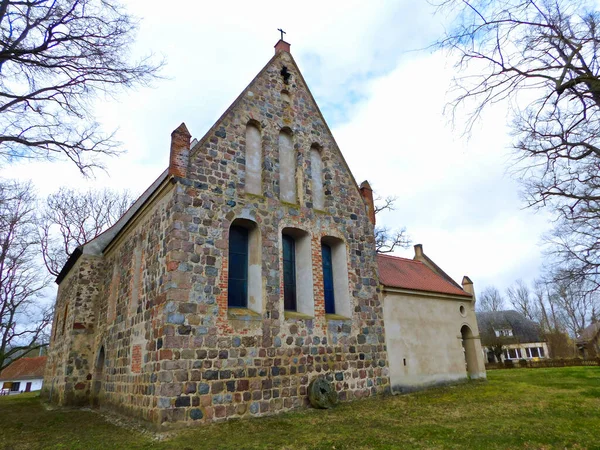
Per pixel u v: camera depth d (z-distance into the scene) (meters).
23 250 28.88
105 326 16.62
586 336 60.25
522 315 62.78
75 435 10.27
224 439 8.85
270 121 14.98
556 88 7.19
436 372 17.92
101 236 19.70
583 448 7.49
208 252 11.73
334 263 16.02
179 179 11.81
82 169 12.36
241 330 11.70
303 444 8.29
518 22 7.13
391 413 11.68
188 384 10.31
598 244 17.97
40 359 56.84
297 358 12.84
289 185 15.14
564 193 12.72
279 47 16.55
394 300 17.30
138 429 10.38
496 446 7.77
